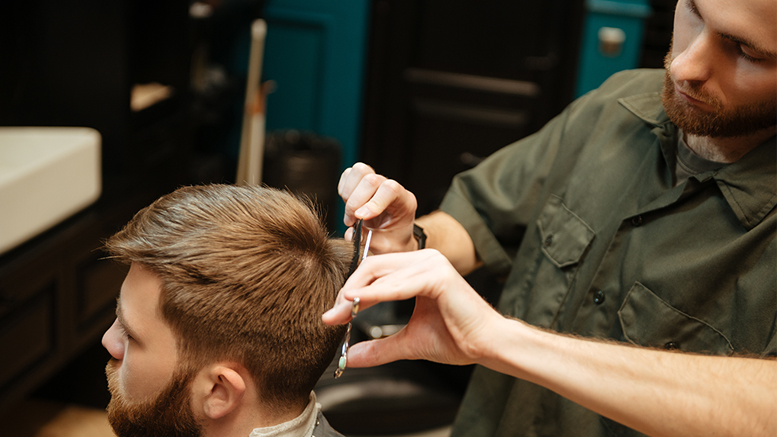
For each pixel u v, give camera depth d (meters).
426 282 0.80
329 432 1.09
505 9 3.93
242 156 3.63
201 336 0.92
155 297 0.92
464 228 1.45
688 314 1.11
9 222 1.79
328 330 0.98
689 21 1.02
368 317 2.40
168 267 0.91
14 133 2.12
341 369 0.87
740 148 1.11
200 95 3.24
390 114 4.17
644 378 0.82
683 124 1.06
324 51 4.08
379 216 1.15
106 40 2.23
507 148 1.52
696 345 1.11
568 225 1.32
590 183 1.31
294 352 0.96
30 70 2.25
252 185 1.02
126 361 0.97
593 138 1.34
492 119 4.09
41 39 2.23
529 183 1.42
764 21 0.92
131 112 2.34
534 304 1.34
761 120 1.02
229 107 3.90
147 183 2.53
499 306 1.43
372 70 4.06
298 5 4.02
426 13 3.99
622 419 0.83
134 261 0.92
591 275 1.27
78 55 2.25
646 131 1.27
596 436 1.21
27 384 1.94
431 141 4.20
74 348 2.16
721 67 0.99
